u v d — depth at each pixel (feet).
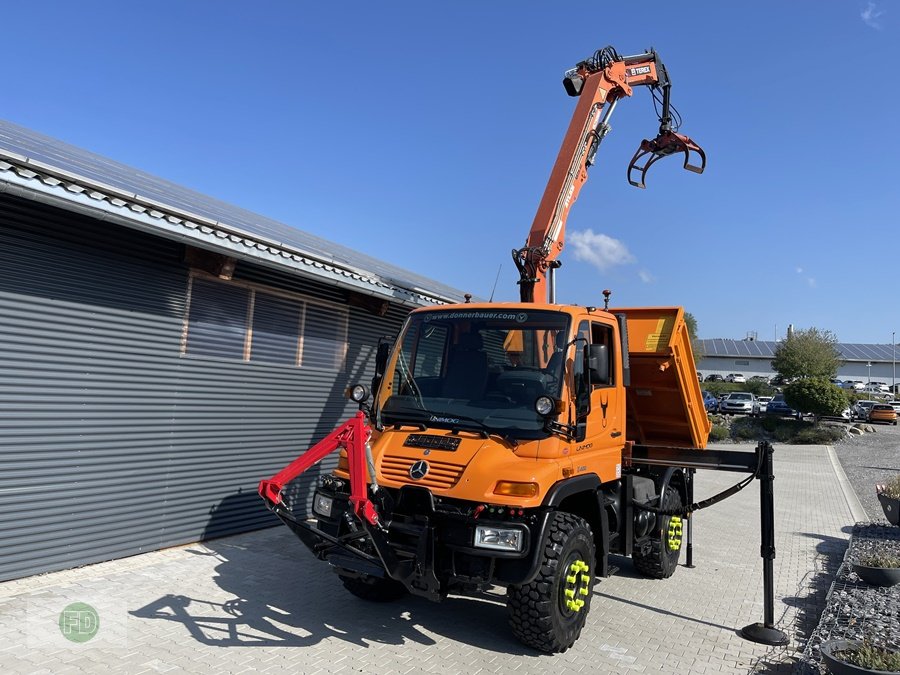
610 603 20.80
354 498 14.43
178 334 22.86
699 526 34.12
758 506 41.70
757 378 195.42
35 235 18.67
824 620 18.47
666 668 15.85
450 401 17.48
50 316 19.04
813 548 29.71
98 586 18.67
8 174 15.70
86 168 19.94
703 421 25.20
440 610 19.01
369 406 18.72
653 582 23.49
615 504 19.79
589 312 18.72
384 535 14.58
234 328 25.08
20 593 17.62
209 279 23.99
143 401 21.67
